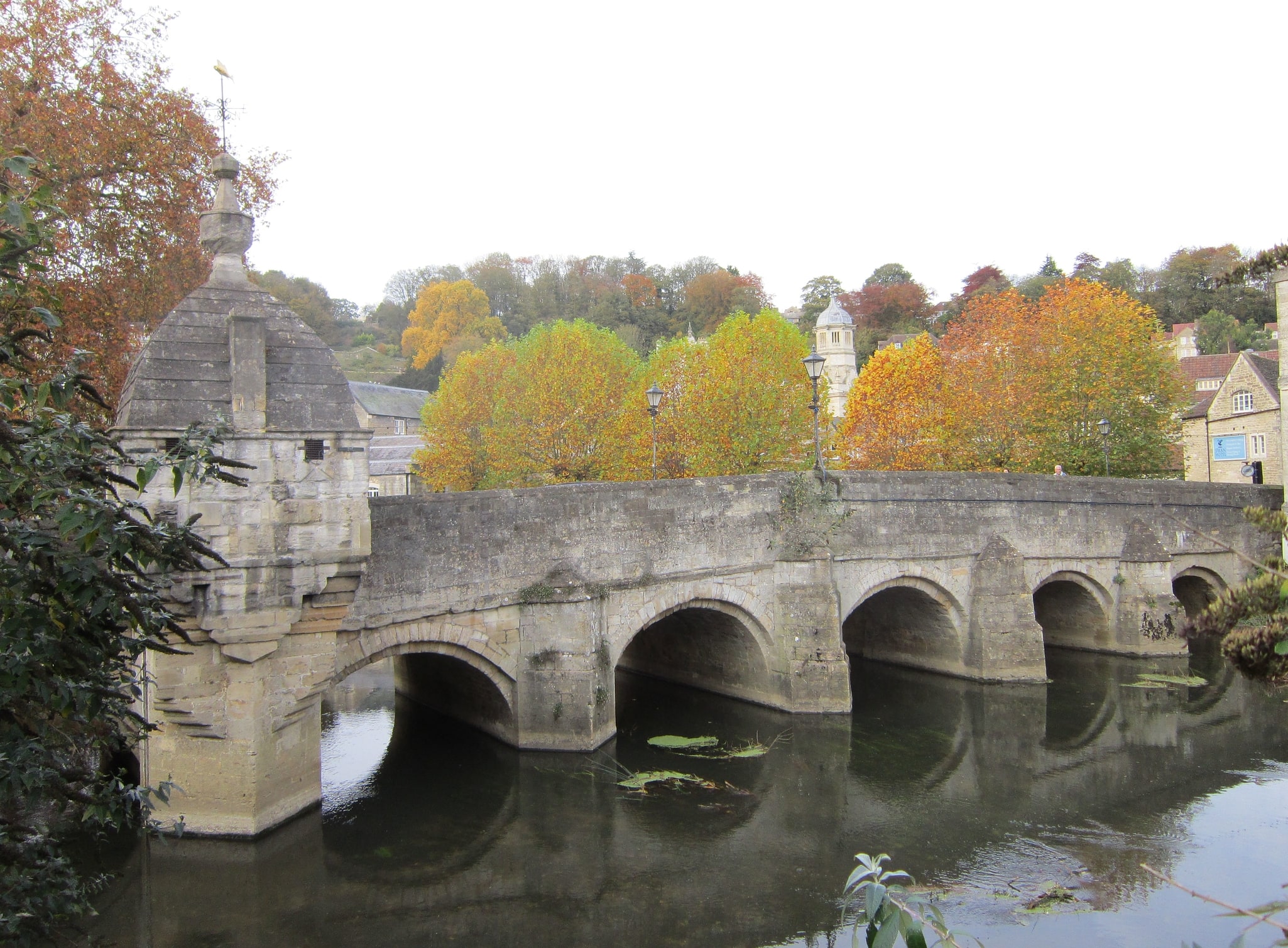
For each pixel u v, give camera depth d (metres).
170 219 20.70
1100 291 37.78
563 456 37.59
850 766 19.58
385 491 56.56
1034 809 17.27
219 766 13.71
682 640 26.66
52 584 6.39
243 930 12.52
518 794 17.41
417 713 23.23
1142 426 36.59
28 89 17.77
